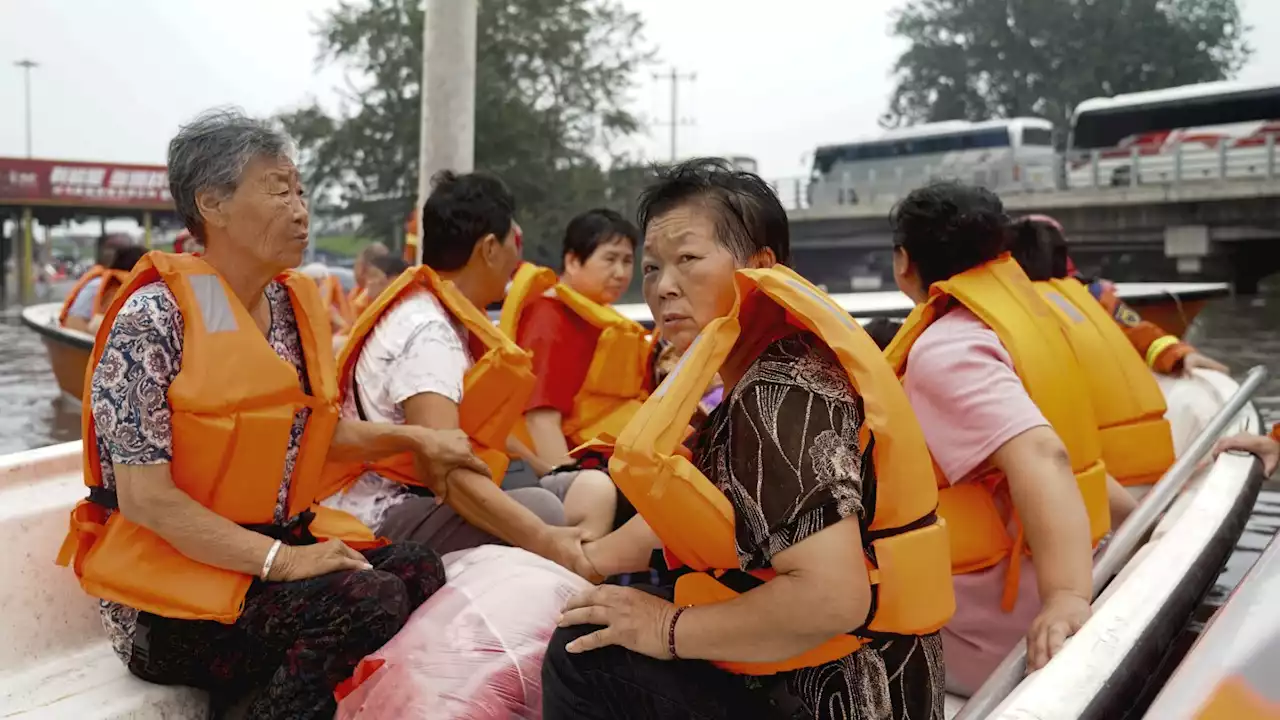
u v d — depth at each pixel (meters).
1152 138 27.52
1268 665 1.38
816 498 1.46
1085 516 2.16
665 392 1.59
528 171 31.09
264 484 2.07
